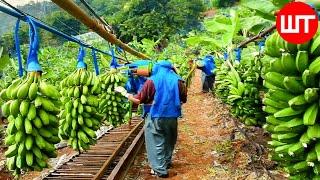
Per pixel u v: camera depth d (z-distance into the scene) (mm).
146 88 6938
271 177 6082
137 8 56594
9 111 2605
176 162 7934
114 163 7543
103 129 10719
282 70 2795
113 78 5488
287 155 2861
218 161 7559
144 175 7355
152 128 7070
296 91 2715
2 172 7965
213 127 10875
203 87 18953
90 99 3637
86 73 3721
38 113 2590
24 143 2555
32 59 2693
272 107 2938
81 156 8047
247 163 7012
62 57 18953
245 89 5980
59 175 6992
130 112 6477
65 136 3621
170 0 59344
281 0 3162
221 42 8805
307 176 2816
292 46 2736
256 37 5633
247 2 3635
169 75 7105
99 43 19344
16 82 2676
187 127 11320
